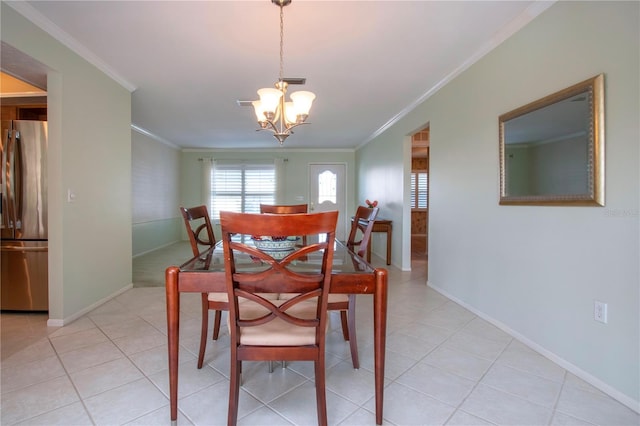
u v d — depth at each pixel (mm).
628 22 1479
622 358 1528
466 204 2824
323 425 1321
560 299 1868
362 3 1953
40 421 1386
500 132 2342
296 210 3008
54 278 2400
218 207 7332
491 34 2316
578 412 1461
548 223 1944
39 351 2020
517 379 1733
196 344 2137
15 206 2611
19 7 1962
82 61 2570
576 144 1729
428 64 2812
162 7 1988
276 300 1831
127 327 2400
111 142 2996
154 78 3109
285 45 2471
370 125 5090
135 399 1545
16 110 3047
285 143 6691
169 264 4707
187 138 6105
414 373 1799
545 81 1950
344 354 2029
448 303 3006
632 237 1479
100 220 2850
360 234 6676
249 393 1612
